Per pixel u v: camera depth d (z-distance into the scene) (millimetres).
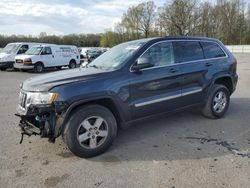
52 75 4586
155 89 4855
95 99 4176
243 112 6695
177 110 5328
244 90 9875
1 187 3447
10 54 19125
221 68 6035
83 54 33250
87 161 4145
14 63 18891
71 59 21500
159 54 5023
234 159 4113
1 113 6871
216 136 5082
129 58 4668
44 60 18906
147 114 4840
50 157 4277
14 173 3793
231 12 68000
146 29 78688
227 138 4977
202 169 3824
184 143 4766
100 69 4684
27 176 3715
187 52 5508
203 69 5656
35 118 4078
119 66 4578
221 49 6285
